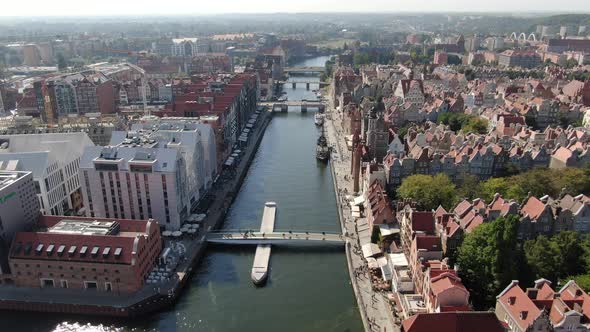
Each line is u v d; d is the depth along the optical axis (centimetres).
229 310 13975
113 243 14150
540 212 14475
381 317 12838
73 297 14012
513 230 12638
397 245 15838
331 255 16850
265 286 15125
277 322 13450
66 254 14175
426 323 9994
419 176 18200
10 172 15675
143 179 17138
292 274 15750
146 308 13712
